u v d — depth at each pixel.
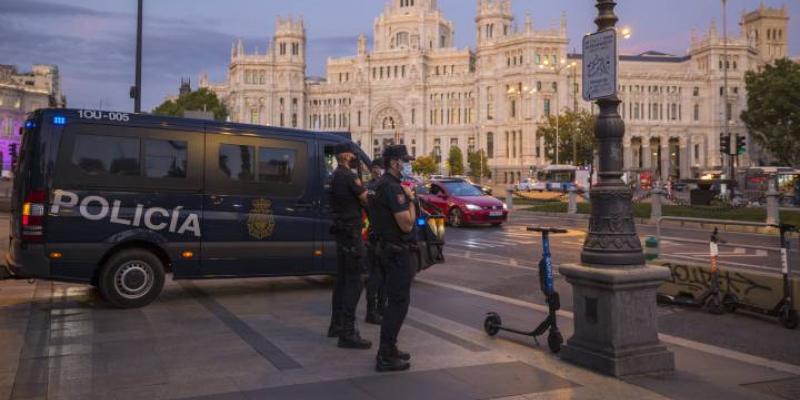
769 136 70.69
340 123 145.00
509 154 118.88
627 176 74.69
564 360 6.94
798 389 6.08
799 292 9.13
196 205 10.65
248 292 11.73
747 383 6.26
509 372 6.50
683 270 10.72
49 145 9.70
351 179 7.75
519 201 53.38
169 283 12.76
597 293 6.54
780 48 140.12
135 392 5.82
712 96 123.38
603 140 6.72
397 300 6.55
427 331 8.36
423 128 135.12
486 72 123.69
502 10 128.12
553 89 114.31
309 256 11.60
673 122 123.31
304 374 6.42
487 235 23.61
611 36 6.58
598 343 6.55
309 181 11.64
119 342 7.76
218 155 10.88
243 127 11.17
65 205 9.73
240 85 139.88
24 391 5.83
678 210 32.75
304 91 144.75
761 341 8.43
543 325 7.39
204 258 10.70
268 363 6.82
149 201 10.28
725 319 9.72
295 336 8.12
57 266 9.68
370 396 5.72
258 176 11.21
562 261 16.47
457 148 120.25
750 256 16.98
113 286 9.94
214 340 7.88
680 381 6.29
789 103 68.31
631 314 6.43
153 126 10.41
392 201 6.52
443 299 10.87
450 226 27.03
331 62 153.62
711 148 123.31
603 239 6.58
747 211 31.39
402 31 150.25
